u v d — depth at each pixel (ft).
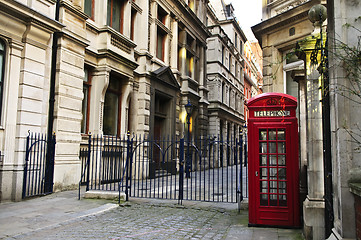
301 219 19.66
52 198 29.07
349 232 11.71
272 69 45.01
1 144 27.22
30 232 17.99
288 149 19.70
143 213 23.79
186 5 69.26
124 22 48.44
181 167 27.89
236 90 126.00
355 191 11.07
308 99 17.28
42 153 31.32
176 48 66.44
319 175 16.57
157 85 57.16
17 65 28.84
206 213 24.23
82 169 38.29
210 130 96.73
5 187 27.04
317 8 17.63
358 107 12.21
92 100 41.78
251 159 20.22
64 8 34.81
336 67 12.46
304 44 17.31
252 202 19.95
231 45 116.06
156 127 61.00
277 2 45.70
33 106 30.07
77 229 18.93
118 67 44.73
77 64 37.14
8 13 27.27
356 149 11.93
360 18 12.34
